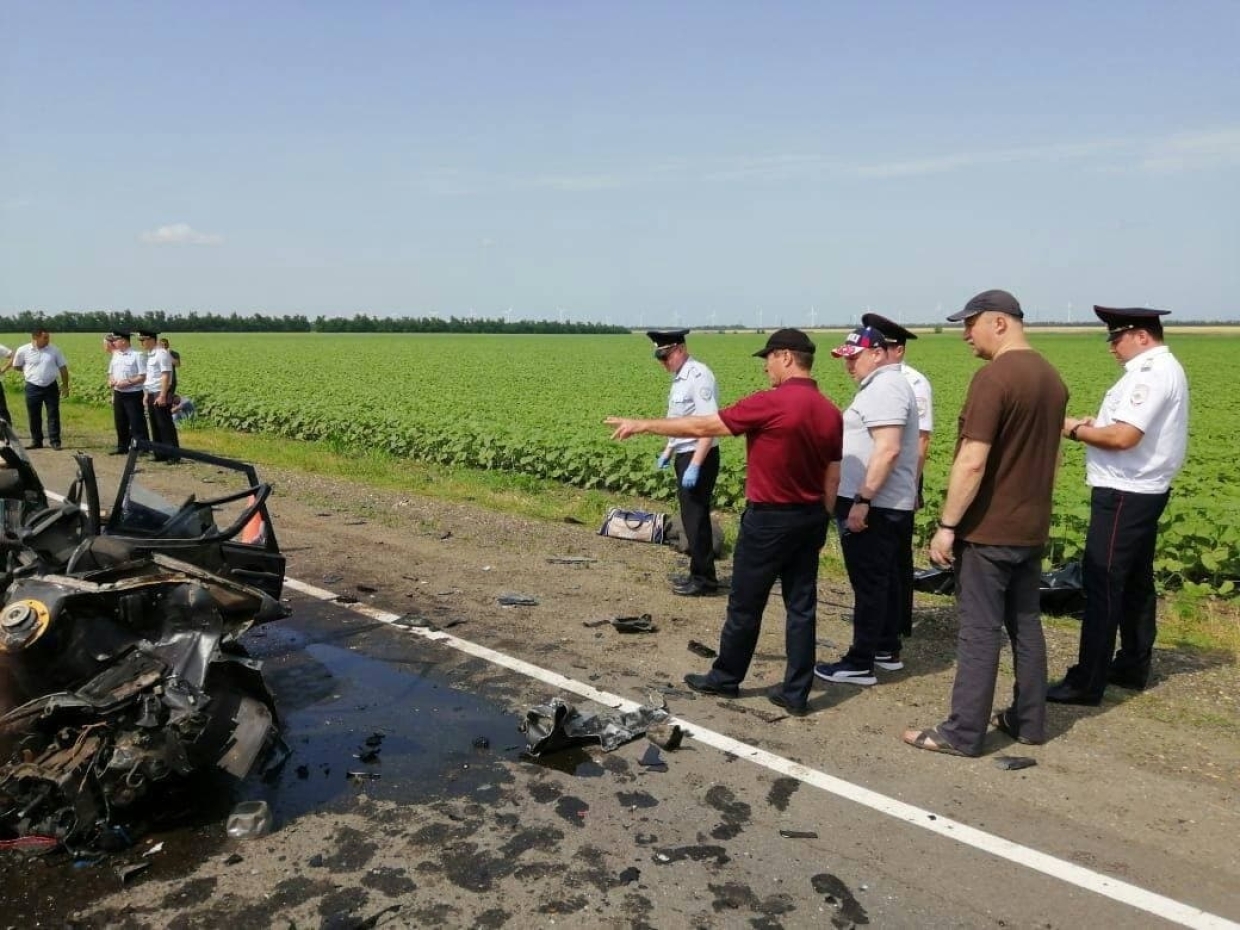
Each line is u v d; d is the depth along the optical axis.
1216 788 4.33
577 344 89.38
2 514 5.18
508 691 5.39
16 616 3.68
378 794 4.18
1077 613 7.16
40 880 3.54
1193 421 22.61
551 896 3.43
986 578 4.66
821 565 8.55
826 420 4.96
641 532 9.48
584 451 13.49
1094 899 3.46
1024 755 4.68
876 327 5.53
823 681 5.70
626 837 3.83
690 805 4.11
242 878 3.54
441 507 10.91
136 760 3.64
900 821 4.00
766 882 3.54
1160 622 7.10
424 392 27.27
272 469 13.66
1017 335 4.80
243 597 4.29
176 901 3.40
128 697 3.71
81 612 3.89
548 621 6.69
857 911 3.37
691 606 7.15
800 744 4.76
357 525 9.80
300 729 4.85
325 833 3.86
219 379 30.50
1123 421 5.04
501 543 9.15
